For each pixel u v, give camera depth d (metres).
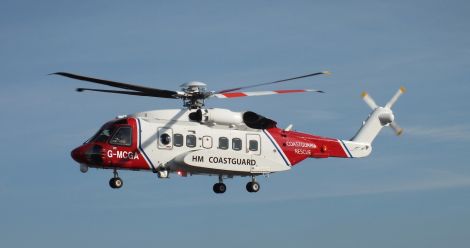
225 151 70.75
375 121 81.56
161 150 68.88
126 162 68.06
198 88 69.06
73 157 67.69
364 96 82.12
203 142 70.19
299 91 68.56
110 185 68.75
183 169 69.75
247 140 72.19
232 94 68.56
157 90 66.69
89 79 61.66
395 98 82.38
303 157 75.31
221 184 73.00
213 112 70.56
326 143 77.06
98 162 67.56
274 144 73.56
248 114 71.81
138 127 68.56
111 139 67.88
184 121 70.19
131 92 67.94
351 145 78.75
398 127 81.94
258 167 72.25
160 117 69.81
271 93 68.62
